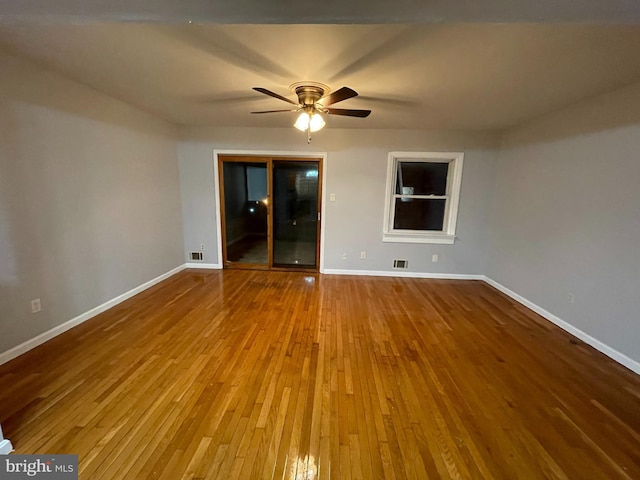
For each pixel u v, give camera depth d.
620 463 1.55
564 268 3.07
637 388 2.15
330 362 2.39
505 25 1.58
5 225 2.23
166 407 1.86
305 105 2.65
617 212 2.51
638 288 2.34
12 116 2.24
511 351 2.62
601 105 2.66
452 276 4.71
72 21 1.16
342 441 1.65
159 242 4.21
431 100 2.89
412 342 2.74
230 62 2.13
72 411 1.80
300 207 4.80
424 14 1.07
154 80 2.56
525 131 3.74
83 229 2.92
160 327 2.90
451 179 4.52
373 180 4.54
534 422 1.82
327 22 1.14
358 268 4.81
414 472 1.48
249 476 1.44
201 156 4.62
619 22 1.08
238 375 2.20
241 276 4.59
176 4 1.02
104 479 1.40
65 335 2.70
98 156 3.07
